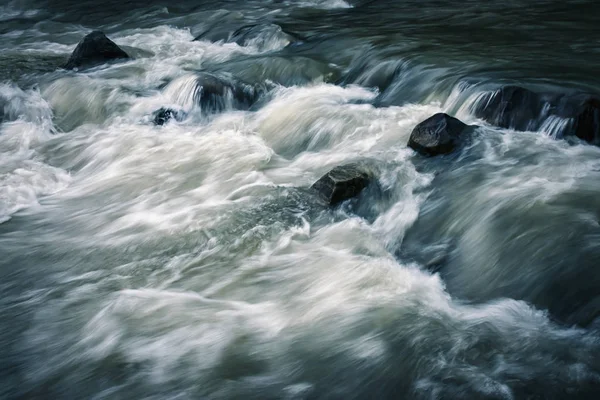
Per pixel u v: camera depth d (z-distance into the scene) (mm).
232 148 9094
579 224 5707
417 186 7109
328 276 5914
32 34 17750
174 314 5551
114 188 8250
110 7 20641
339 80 11164
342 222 6801
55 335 5430
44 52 15000
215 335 5262
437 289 5656
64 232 7234
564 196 6238
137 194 8023
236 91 10547
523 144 7531
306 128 9234
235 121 9992
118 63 13031
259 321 5402
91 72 12547
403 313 5289
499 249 5762
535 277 5332
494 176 6875
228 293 5820
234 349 5098
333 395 4621
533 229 5789
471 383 4516
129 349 5180
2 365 5109
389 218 6793
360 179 7090
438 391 4496
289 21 15734
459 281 5688
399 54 11055
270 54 12648
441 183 7043
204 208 7363
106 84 11547
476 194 6605
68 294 6000
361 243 6445
